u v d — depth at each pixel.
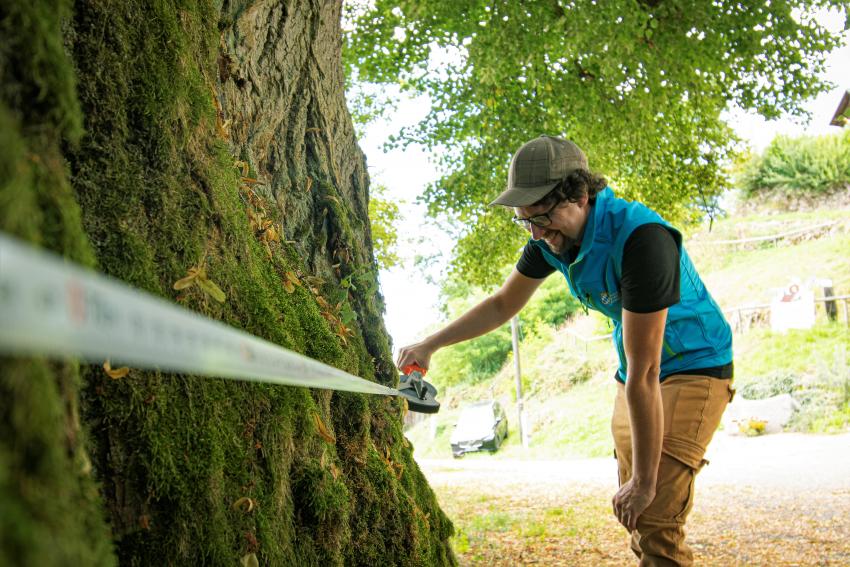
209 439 1.45
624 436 2.88
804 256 26.64
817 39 8.89
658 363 2.40
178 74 1.69
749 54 9.00
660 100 9.40
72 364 0.97
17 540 0.54
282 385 1.83
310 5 3.36
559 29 8.64
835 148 34.75
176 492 1.32
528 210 2.42
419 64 10.93
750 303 25.22
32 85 0.91
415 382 2.80
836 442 13.63
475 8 9.54
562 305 34.62
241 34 2.90
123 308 0.51
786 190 35.66
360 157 3.92
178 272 1.56
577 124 10.59
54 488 0.68
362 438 2.57
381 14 10.70
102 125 1.45
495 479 13.00
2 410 0.64
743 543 6.67
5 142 0.69
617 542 6.95
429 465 18.70
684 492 2.59
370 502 2.47
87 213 1.37
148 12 1.64
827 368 17.84
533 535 7.40
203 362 0.60
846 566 5.73
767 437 15.76
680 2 8.59
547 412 24.92
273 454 1.71
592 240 2.42
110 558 0.99
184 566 1.32
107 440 1.25
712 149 11.38
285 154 3.20
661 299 2.32
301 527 1.87
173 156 1.65
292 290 2.49
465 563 6.39
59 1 0.99
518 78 10.39
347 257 3.31
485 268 12.36
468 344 35.66
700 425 2.63
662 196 11.66
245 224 2.04
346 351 2.88
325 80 3.57
